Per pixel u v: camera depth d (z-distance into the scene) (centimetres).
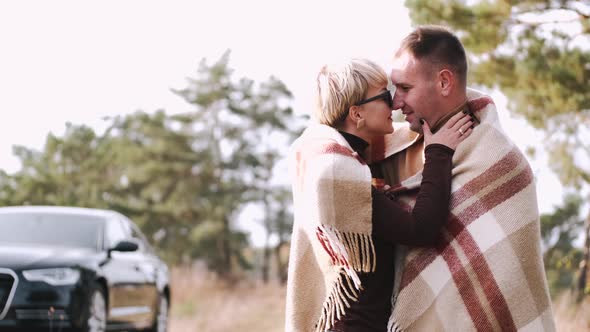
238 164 4541
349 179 316
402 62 337
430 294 321
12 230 973
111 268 970
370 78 334
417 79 333
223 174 4519
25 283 870
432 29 338
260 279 4472
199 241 4288
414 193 333
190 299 2436
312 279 329
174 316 1936
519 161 328
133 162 4303
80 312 883
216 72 4584
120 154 4247
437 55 333
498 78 1196
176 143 4441
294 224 333
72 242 971
